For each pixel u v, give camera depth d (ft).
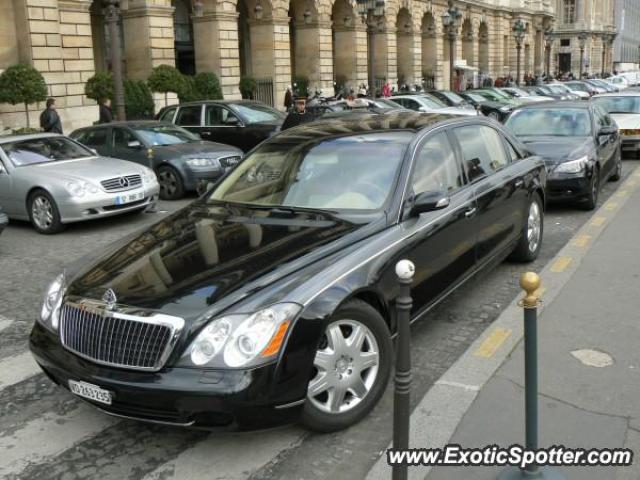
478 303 20.26
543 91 116.47
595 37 353.31
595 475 11.34
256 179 17.65
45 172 34.27
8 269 26.76
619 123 57.26
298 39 127.24
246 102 57.47
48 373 13.23
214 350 11.38
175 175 42.91
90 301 12.62
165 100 89.35
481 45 207.31
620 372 15.16
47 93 71.00
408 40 159.63
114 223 36.11
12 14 71.72
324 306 12.19
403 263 9.30
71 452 12.97
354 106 72.13
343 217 15.23
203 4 101.60
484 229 19.15
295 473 11.94
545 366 15.55
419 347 17.16
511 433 12.75
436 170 17.53
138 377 11.64
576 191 33.30
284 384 11.55
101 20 102.73
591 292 20.76
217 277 12.61
